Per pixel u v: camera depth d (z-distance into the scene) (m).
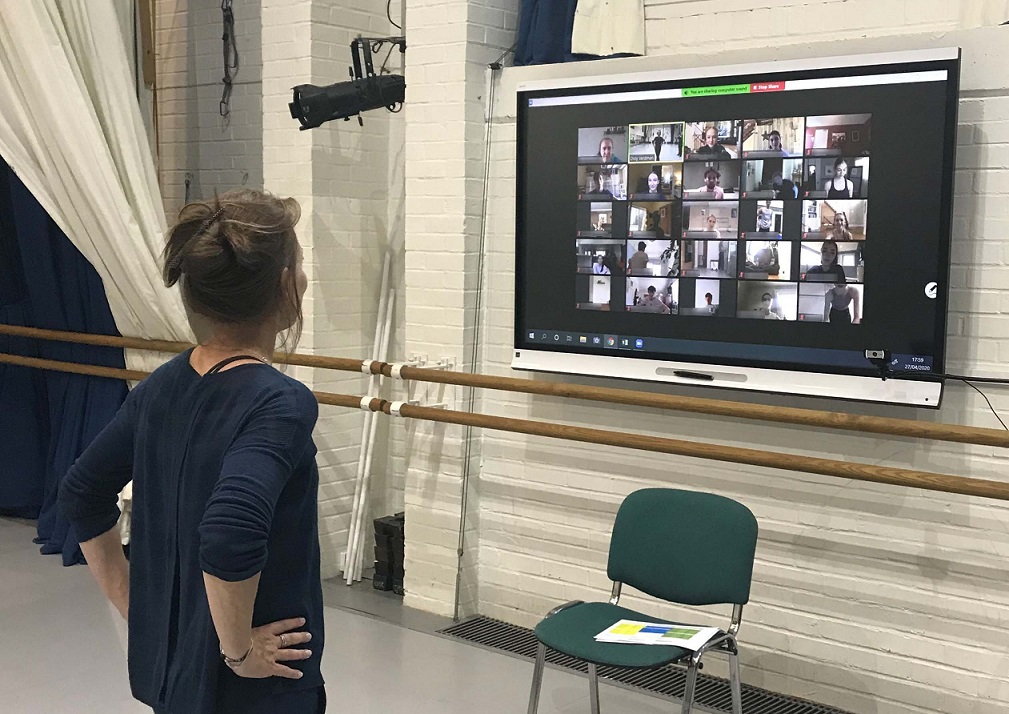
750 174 3.12
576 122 3.46
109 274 4.37
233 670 1.43
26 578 4.34
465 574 3.96
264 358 1.57
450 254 3.87
